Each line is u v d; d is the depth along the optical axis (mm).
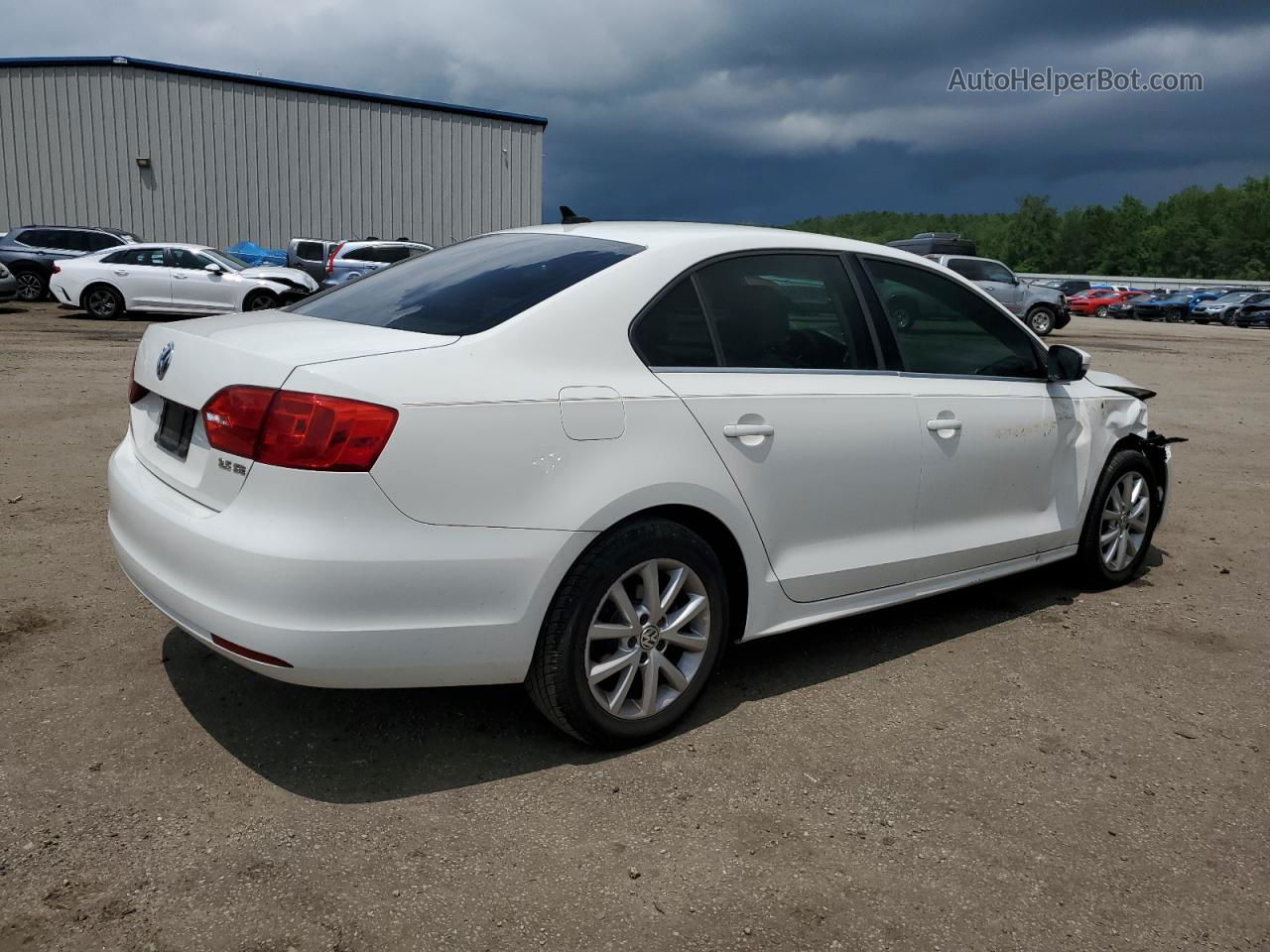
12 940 2146
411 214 31625
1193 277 134375
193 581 2662
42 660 3543
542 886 2422
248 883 2379
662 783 2920
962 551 4039
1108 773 3107
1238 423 10992
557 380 2857
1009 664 3943
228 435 2639
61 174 28484
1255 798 2986
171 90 28594
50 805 2658
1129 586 5047
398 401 2580
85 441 7359
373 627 2584
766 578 3381
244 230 29875
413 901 2340
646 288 3145
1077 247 144875
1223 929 2379
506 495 2717
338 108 30234
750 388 3289
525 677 2914
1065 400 4480
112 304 18172
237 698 3328
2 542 4852
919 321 3967
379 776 2893
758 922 2324
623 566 2938
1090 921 2385
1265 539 6070
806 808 2820
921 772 3061
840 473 3527
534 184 33125
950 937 2305
